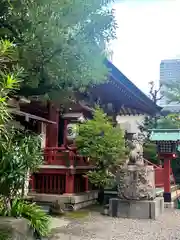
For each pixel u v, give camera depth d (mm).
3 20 5660
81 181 13031
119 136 12320
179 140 13734
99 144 12062
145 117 24000
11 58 5305
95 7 6086
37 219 7020
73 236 7758
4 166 5590
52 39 5559
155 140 13914
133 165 10875
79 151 12250
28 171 6449
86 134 12266
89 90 14203
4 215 6527
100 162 12258
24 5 5492
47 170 12359
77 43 6020
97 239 7555
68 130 14438
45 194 12000
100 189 13391
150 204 10461
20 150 5910
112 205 10688
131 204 10523
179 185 19094
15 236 5906
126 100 18344
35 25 5559
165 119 22953
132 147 11328
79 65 6215
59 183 12305
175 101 26141
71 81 6520
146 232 8438
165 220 10188
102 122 12477
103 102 17812
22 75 5262
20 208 6746
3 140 5727
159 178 14922
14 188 5855
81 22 6148
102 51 6676
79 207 11930
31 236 6754
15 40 5672
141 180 10695
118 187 10953
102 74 6656
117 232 8359
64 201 11633
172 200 13875
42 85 6508
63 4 5672
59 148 12562
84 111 15078
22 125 10742
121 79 14719
